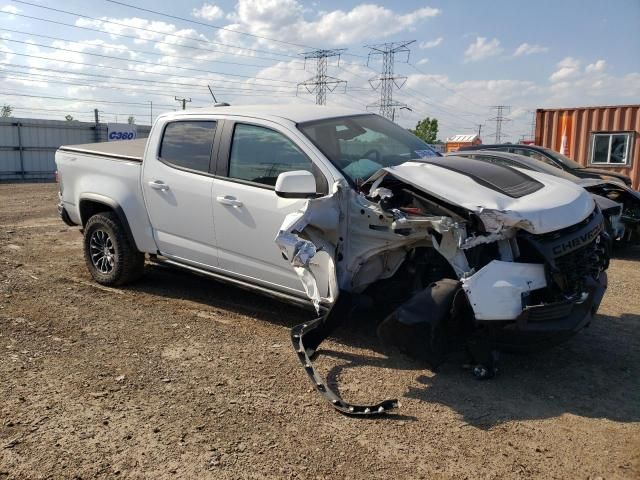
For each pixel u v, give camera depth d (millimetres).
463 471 2838
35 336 4520
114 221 5770
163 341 4465
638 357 4293
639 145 15109
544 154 10891
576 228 3766
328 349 4312
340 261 4137
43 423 3217
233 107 5059
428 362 3629
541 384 3811
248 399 3539
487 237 3518
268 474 2787
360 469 2842
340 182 4078
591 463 2916
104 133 27516
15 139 24875
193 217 4992
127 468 2820
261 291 4691
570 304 3555
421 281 4109
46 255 7492
